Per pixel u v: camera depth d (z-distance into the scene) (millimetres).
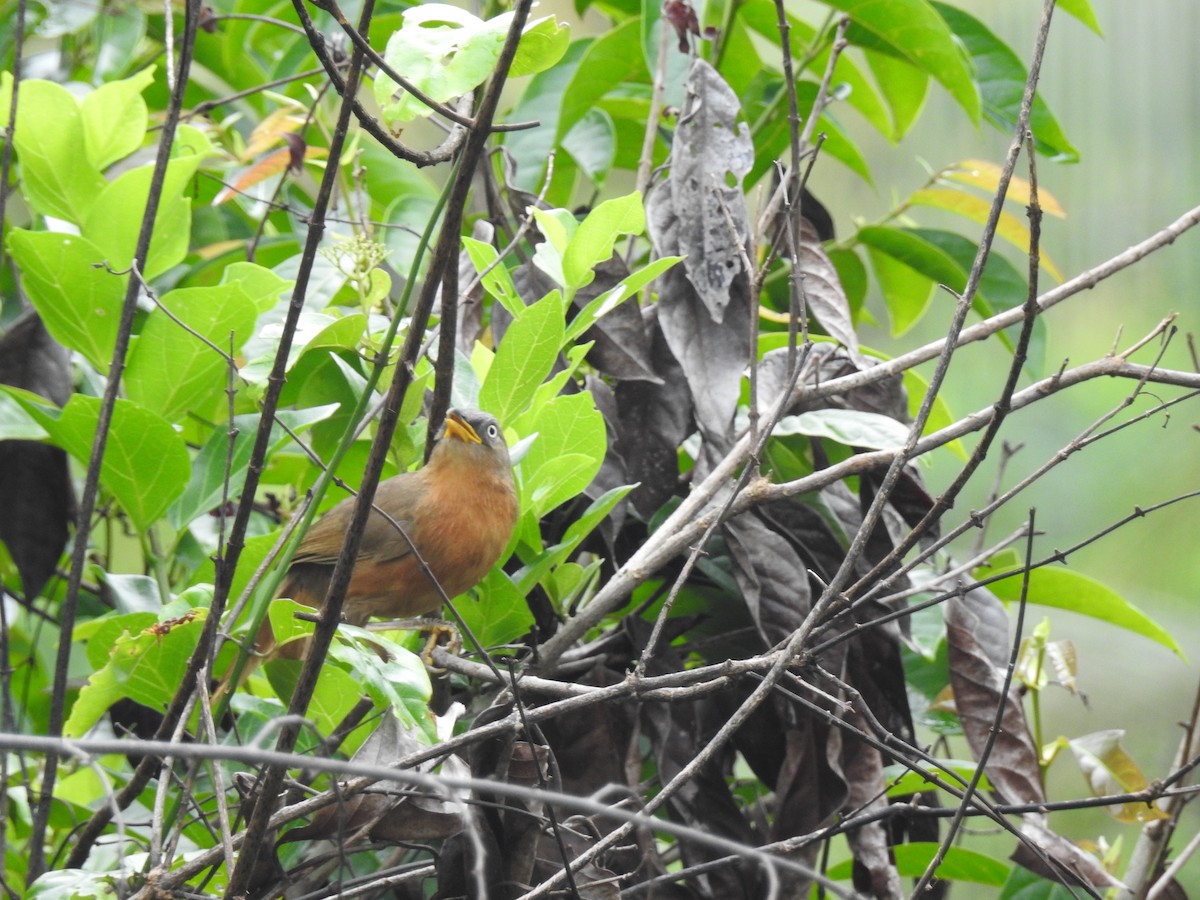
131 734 5230
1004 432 15367
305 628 4926
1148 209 14734
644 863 5547
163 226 6473
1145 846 6426
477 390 6422
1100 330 15328
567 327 6441
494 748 5156
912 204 8359
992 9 14945
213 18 7457
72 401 5754
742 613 6496
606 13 9484
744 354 6141
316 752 4859
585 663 6020
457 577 5898
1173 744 13281
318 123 7855
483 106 3895
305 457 7066
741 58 8953
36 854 5176
